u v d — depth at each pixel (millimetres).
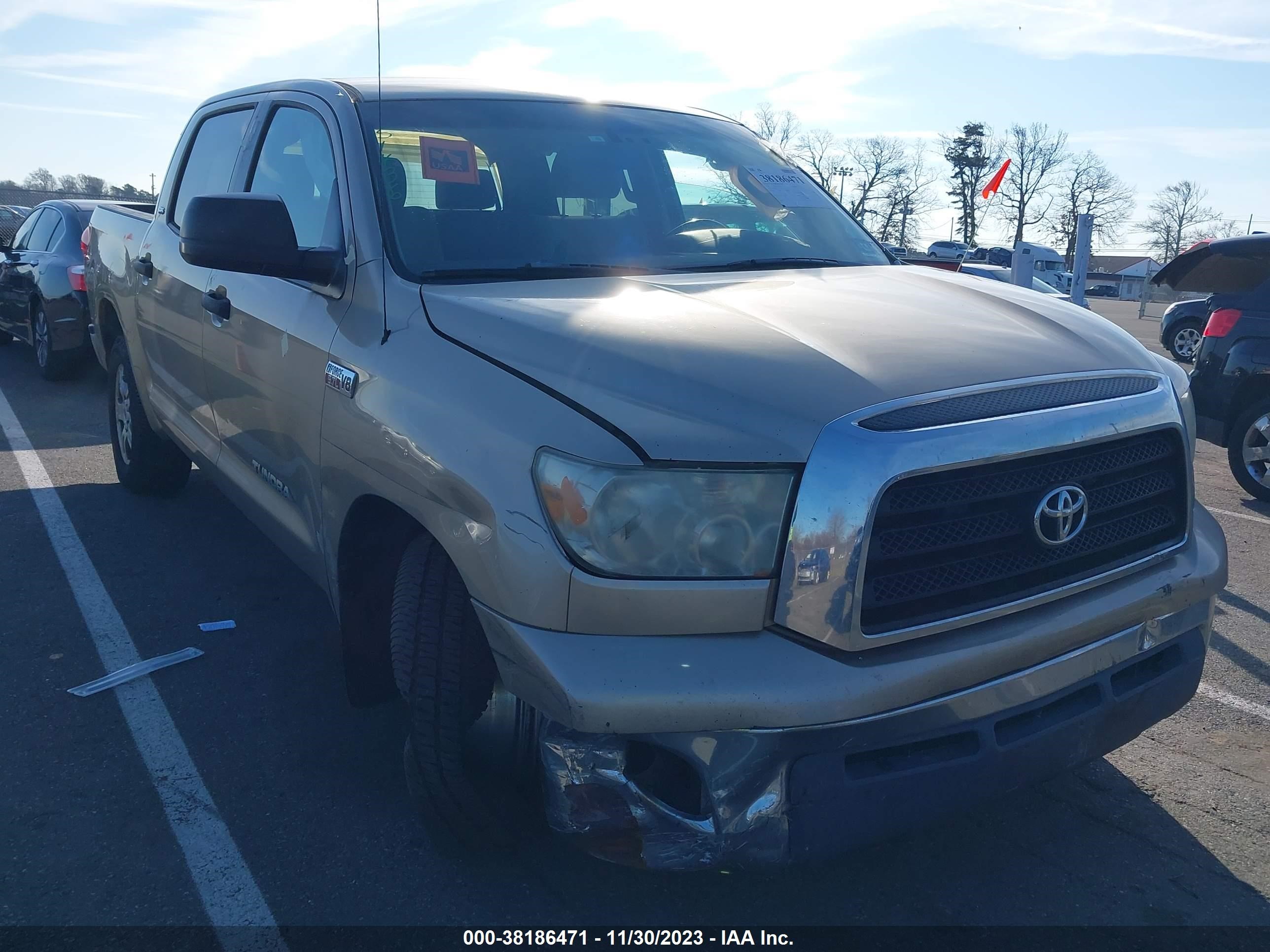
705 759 2039
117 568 4859
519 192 3264
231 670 3867
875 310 2664
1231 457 7113
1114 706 2445
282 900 2602
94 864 2736
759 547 2061
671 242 3336
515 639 2119
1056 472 2281
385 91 3473
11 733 3385
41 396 9289
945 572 2156
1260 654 4270
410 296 2762
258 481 3643
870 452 2033
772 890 2672
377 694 3037
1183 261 7664
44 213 10766
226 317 3664
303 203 3488
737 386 2152
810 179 4113
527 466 2152
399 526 2822
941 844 2893
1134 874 2768
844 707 2018
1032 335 2611
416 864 2744
